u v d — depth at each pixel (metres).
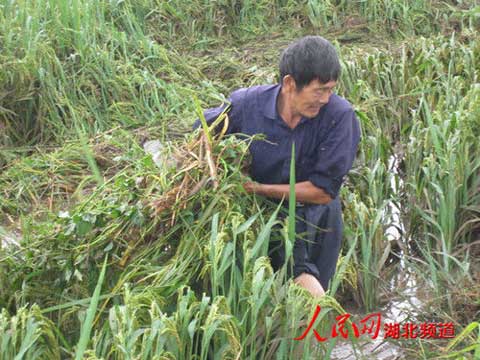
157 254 3.19
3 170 5.25
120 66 6.07
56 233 3.24
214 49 7.32
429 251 4.17
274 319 3.10
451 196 4.24
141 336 2.90
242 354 3.02
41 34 5.95
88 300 3.02
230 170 3.21
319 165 3.17
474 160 4.49
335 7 7.82
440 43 6.57
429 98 5.66
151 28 7.26
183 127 5.56
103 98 5.85
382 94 6.01
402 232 4.56
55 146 5.49
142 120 5.78
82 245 3.18
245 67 6.75
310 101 2.98
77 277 3.15
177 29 7.42
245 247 3.04
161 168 3.29
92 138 5.46
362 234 3.99
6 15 6.05
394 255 4.45
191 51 7.23
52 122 5.58
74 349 3.02
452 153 4.30
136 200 3.22
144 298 2.94
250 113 3.21
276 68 6.42
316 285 3.29
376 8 7.69
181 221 3.19
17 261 3.32
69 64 5.89
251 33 7.59
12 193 4.94
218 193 3.13
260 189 3.23
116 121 5.75
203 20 7.53
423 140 4.72
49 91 5.62
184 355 2.89
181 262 3.13
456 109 5.30
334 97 3.17
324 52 2.91
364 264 3.96
